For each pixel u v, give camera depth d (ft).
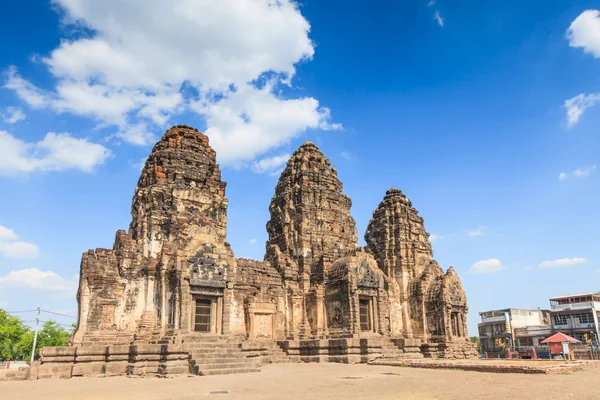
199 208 143.54
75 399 65.10
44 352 106.42
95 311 119.85
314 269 166.09
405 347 157.38
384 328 160.97
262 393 68.28
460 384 75.61
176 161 146.41
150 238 133.28
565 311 296.92
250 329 145.89
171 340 115.03
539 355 262.67
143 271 128.88
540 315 347.77
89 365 109.09
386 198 199.00
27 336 346.54
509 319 325.21
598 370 99.40
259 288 153.28
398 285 183.32
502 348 297.94
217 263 131.85
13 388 83.66
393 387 73.20
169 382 89.66
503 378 83.15
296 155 189.26
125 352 112.06
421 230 196.24
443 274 185.98
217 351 115.85
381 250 189.67
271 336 151.64
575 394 62.18
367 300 162.09
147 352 109.81
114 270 125.39
